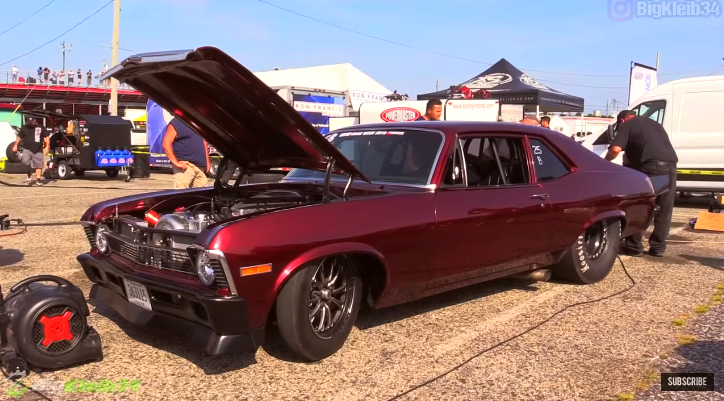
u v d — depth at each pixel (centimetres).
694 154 1095
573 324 435
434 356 373
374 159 448
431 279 402
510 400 316
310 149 384
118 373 345
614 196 538
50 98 4403
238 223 320
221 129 419
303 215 340
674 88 1125
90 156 1733
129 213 420
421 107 1705
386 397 318
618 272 601
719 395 321
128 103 4734
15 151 1998
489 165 455
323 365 358
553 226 482
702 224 875
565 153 516
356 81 2452
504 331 419
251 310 319
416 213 385
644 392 325
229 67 329
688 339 404
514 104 1722
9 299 347
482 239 425
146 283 343
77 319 349
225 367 354
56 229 817
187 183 714
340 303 368
